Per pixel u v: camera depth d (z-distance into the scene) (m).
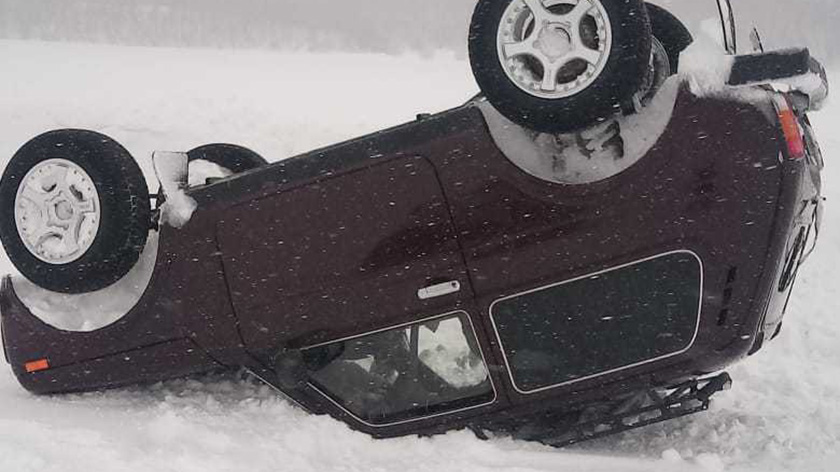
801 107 8.35
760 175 7.65
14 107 25.80
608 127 7.95
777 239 7.73
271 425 8.69
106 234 8.94
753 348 8.34
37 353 9.48
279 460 7.94
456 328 8.37
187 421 8.51
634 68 7.44
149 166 21.77
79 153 9.02
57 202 9.12
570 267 8.02
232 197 8.79
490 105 8.31
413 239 8.30
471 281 8.22
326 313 8.58
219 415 8.91
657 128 7.80
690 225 7.78
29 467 7.12
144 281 9.14
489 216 8.12
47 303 9.52
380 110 26.70
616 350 8.12
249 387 9.61
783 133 7.65
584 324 8.12
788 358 12.18
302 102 26.91
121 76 34.06
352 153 8.50
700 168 7.73
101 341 9.24
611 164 7.88
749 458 8.48
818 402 10.35
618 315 8.05
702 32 7.90
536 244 8.05
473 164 8.16
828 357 12.27
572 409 8.60
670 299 7.94
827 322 13.38
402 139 8.38
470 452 8.33
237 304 8.77
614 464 8.13
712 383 8.47
